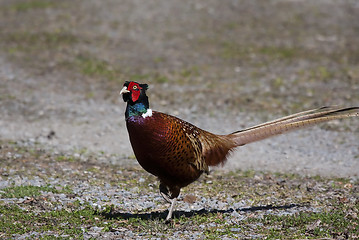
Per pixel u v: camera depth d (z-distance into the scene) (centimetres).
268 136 1397
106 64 3484
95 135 2370
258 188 1700
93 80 3222
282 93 3044
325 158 2081
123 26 4256
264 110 2773
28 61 3459
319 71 3406
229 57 3675
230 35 4091
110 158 2048
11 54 3556
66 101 2866
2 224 1282
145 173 1859
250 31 4169
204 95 3008
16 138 2261
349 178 1814
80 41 3875
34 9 4547
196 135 1317
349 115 1365
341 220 1320
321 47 3859
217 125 2542
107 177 1786
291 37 4053
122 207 1481
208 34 4116
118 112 2744
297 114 1402
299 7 4719
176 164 1259
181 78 3294
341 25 4331
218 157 1374
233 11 4606
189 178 1312
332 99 2928
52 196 1529
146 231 1275
